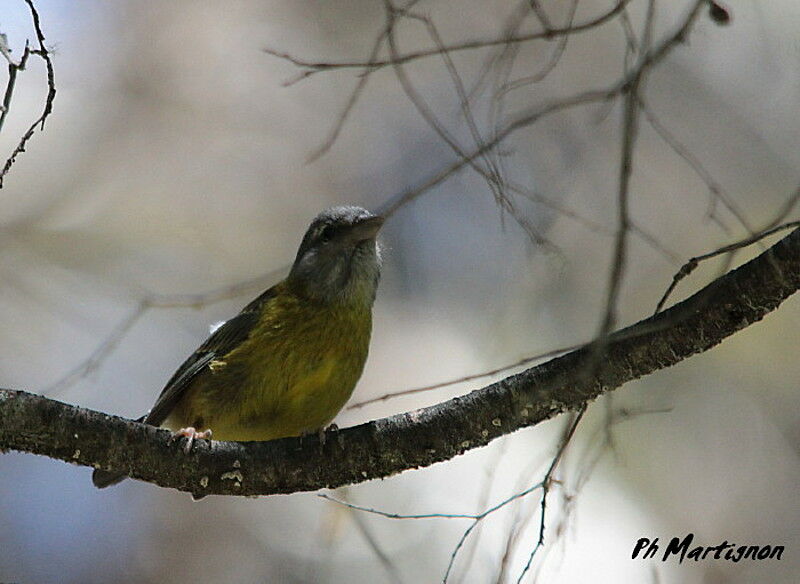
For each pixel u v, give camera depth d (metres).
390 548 11.41
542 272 12.62
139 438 7.12
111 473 8.17
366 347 9.34
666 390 12.66
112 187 14.97
